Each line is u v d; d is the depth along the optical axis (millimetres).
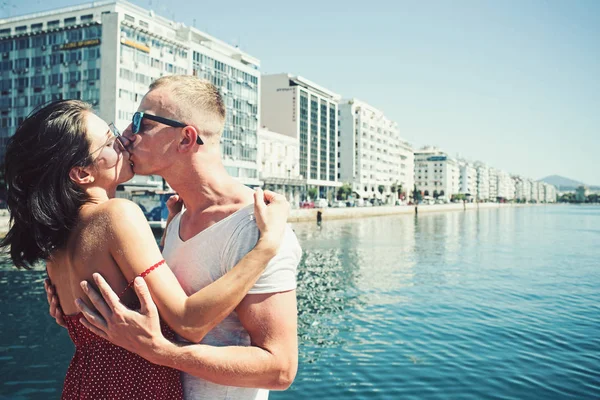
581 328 11703
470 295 16109
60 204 1496
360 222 68875
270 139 75875
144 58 50062
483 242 38562
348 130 109562
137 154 1648
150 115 1623
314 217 68188
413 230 53062
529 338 10812
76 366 1574
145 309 1378
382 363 9141
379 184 122125
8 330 11398
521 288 17547
